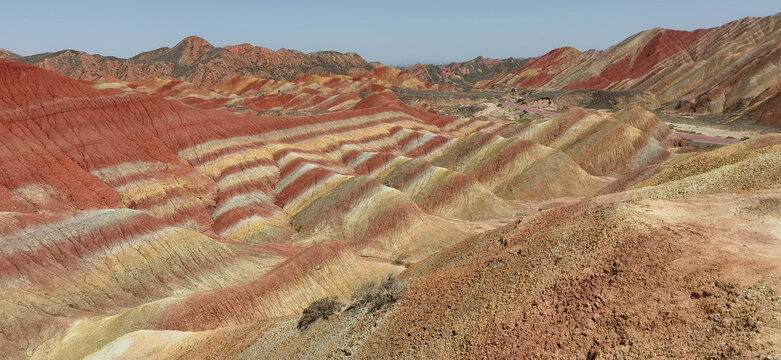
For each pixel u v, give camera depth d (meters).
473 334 14.84
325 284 43.69
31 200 56.88
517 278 16.67
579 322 13.08
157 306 38.81
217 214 67.94
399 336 17.70
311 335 23.27
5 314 37.34
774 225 15.62
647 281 13.34
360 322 21.34
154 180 68.50
